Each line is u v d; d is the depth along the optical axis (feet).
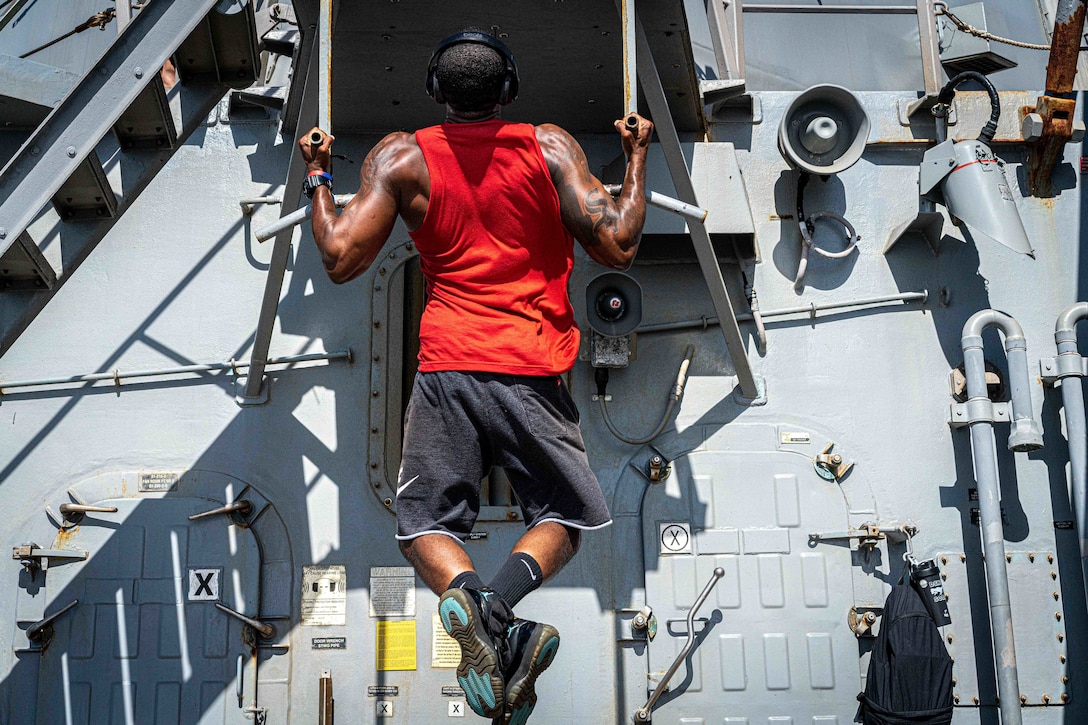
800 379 18.38
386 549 17.25
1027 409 17.75
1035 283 19.03
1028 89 22.45
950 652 17.44
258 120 18.72
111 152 15.02
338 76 16.72
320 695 16.63
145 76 13.39
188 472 17.40
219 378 17.80
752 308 18.43
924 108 19.34
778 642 17.13
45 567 16.88
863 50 21.85
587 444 17.89
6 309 14.06
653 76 15.06
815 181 19.12
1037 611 17.70
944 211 19.10
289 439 17.61
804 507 17.69
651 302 18.53
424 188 11.16
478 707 9.63
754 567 17.40
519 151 11.14
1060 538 18.02
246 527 17.15
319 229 11.10
